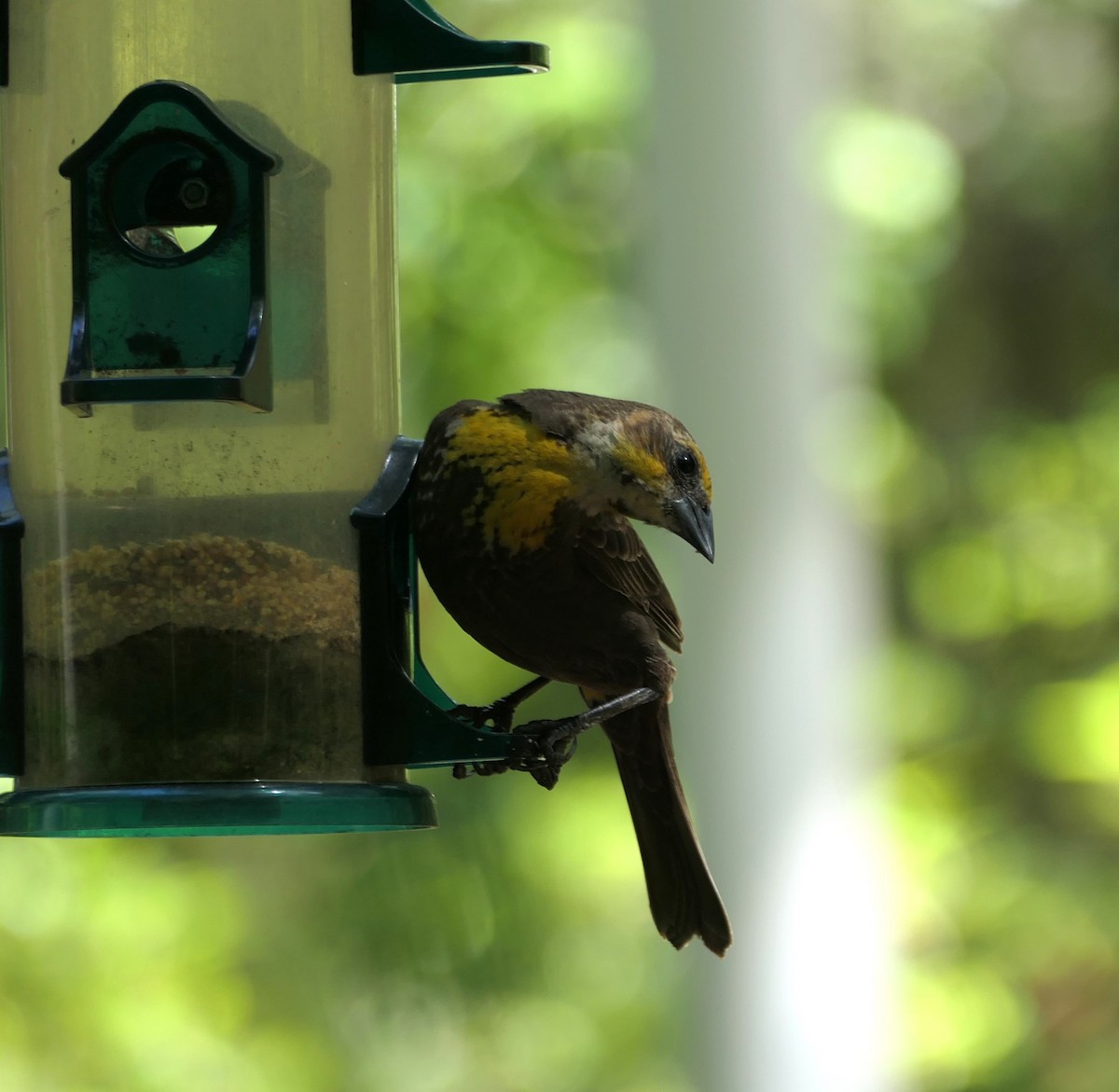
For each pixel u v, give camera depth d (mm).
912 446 17766
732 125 11938
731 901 11766
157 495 6652
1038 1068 15867
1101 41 18891
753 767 11797
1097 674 16906
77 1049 13328
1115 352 18953
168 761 6590
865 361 16250
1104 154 18828
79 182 6473
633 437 7391
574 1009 14938
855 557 13586
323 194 6848
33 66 6859
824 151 14492
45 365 6781
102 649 6645
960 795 16672
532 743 6672
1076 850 16828
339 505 6801
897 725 16672
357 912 14602
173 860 14688
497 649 7383
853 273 15336
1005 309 18953
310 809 6441
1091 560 17922
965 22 18828
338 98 6906
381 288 7059
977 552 17922
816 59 12430
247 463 6680
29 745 6781
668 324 12039
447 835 14570
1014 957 16109
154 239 6566
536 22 15773
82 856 14000
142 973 13719
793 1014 11719
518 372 15469
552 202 15734
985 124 18953
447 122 15766
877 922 12500
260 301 6445
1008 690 17547
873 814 12797
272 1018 14312
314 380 6789
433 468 7066
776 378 11977
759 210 11953
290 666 6652
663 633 7590
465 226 15625
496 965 14492
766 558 11875
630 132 15391
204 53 6750
